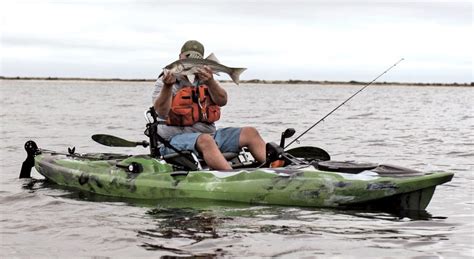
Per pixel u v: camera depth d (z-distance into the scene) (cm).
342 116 2639
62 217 599
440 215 600
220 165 668
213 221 564
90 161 777
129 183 695
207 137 673
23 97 4997
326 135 1648
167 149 706
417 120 2369
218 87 695
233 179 646
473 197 707
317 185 610
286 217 577
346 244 493
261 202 628
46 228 555
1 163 1012
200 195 651
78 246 495
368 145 1380
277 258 457
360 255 464
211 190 647
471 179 855
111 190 712
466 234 526
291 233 523
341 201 601
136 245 494
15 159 1063
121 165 723
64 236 526
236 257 459
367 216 583
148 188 680
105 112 2803
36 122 2052
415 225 555
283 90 11444
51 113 2647
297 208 610
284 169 643
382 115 2748
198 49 695
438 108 3638
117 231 539
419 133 1722
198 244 493
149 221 573
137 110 3025
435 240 507
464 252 473
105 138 788
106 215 604
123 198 693
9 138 1470
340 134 1681
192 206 628
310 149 719
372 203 602
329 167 630
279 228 539
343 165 634
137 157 718
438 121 2308
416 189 578
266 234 521
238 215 585
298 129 1859
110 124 2016
